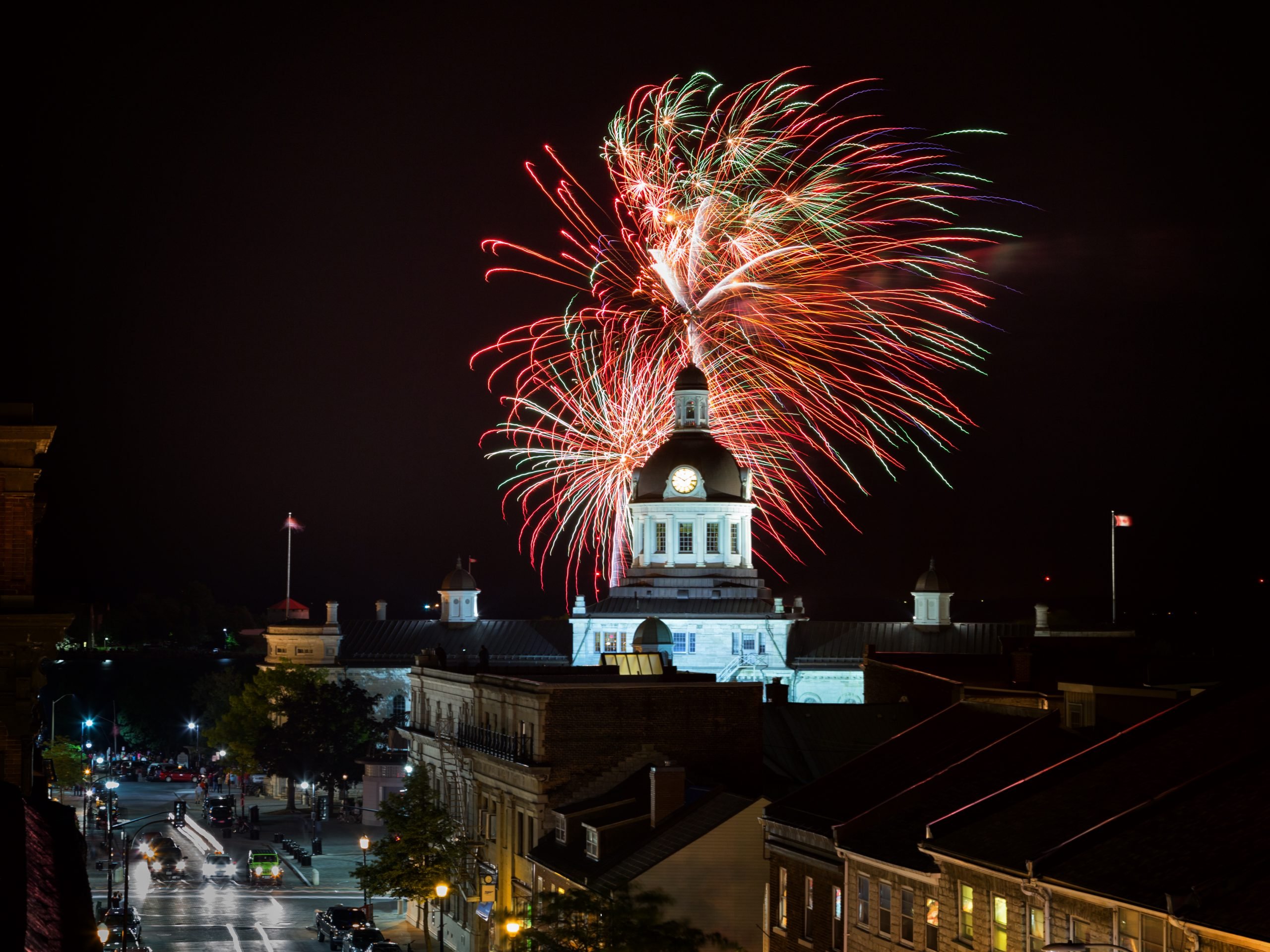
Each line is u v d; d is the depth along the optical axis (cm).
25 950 2019
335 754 17062
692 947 5431
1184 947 3412
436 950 9631
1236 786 3844
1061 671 8119
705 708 8006
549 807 7756
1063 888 3828
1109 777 4400
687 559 15938
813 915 5638
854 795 5816
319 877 12531
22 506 4644
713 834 6284
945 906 4541
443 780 10119
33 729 4703
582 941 5434
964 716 6125
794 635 16425
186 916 10631
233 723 17575
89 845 13888
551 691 7825
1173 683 5516
